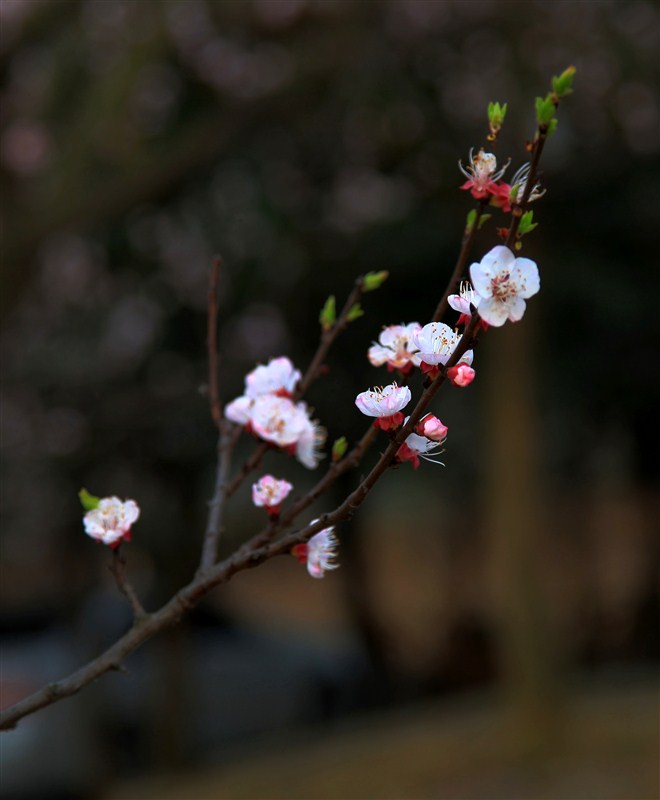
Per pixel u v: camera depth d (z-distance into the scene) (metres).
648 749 6.86
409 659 10.69
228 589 10.23
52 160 7.00
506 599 7.55
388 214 9.04
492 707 8.21
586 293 8.66
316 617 13.12
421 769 6.81
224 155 7.99
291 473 10.10
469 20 7.34
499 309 1.11
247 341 9.73
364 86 7.31
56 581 9.13
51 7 6.75
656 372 9.91
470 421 10.38
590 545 11.49
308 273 9.30
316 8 7.30
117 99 6.62
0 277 6.77
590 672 10.73
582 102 7.79
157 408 9.72
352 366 9.76
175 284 9.25
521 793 6.34
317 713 8.32
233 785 6.83
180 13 7.11
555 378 9.74
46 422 9.91
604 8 7.00
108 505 1.41
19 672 6.71
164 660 7.77
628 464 11.59
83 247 8.85
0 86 7.00
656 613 11.22
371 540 12.66
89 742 6.47
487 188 1.20
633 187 8.88
